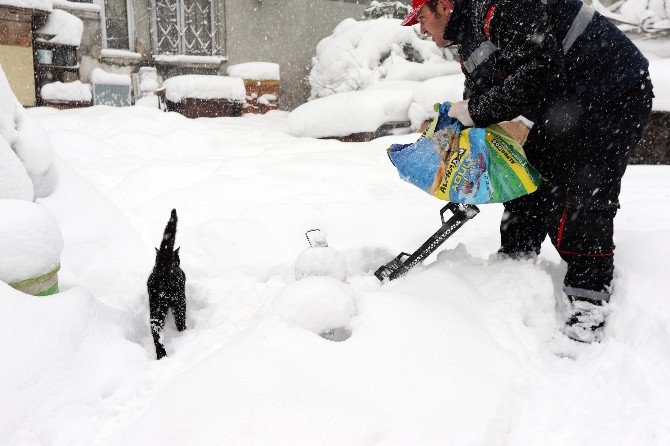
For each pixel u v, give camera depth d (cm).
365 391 154
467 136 227
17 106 258
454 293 216
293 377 156
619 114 200
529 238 250
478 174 226
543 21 191
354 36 1084
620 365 185
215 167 468
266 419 140
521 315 216
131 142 546
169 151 543
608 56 200
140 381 177
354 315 192
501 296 222
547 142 230
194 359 189
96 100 1028
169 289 212
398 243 313
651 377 176
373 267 298
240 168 446
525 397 167
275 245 306
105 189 404
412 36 987
